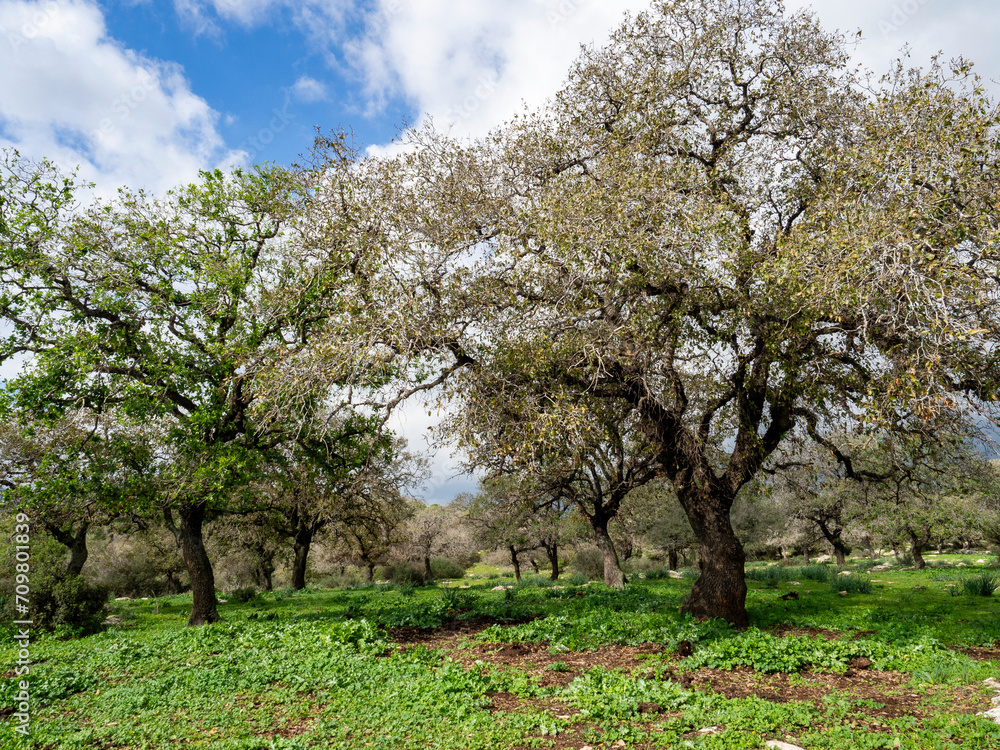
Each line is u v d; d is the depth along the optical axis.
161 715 8.02
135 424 16.03
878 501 22.34
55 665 11.02
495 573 57.81
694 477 13.23
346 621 13.64
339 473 17.98
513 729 7.09
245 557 36.88
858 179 10.93
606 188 12.09
